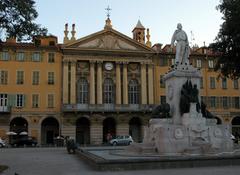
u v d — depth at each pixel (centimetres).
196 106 2367
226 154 2081
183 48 2570
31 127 6406
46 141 6619
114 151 2777
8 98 6381
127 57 6962
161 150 2202
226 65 3431
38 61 6612
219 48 3350
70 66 6706
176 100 2436
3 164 2298
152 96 6950
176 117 2411
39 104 6494
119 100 6794
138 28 7769
